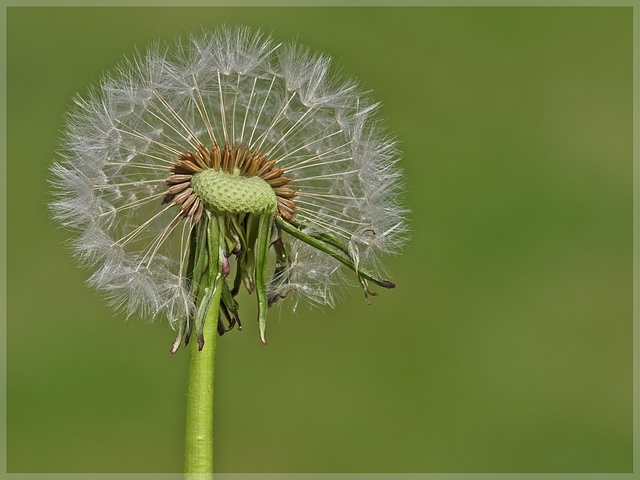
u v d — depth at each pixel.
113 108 0.43
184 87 0.43
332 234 0.43
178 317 0.42
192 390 0.42
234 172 0.42
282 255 0.43
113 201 0.43
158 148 0.43
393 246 0.43
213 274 0.42
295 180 0.43
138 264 0.42
